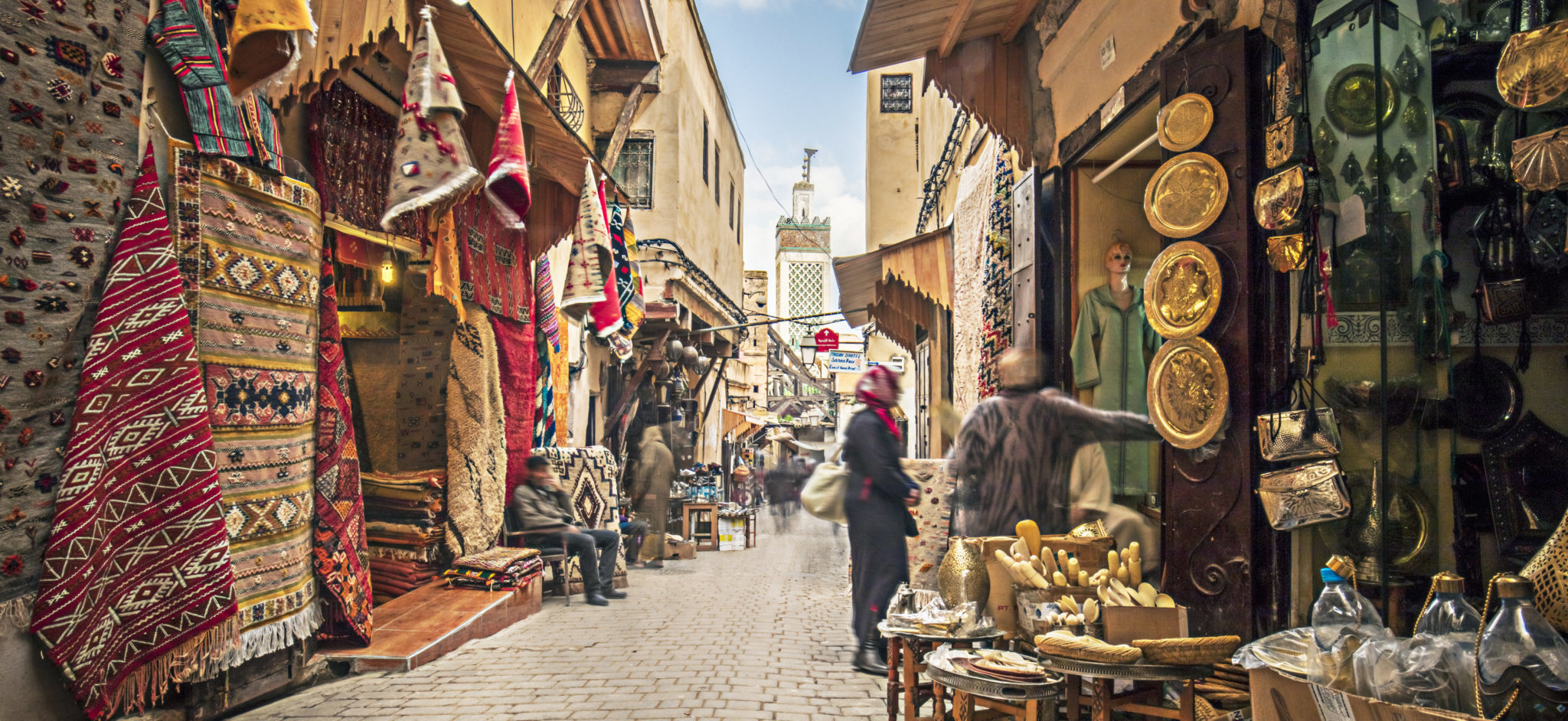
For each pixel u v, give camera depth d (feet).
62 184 9.20
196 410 10.15
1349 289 9.01
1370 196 8.74
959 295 27.48
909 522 13.74
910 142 48.60
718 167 59.72
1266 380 9.74
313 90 12.69
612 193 27.81
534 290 26.07
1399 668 6.23
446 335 21.30
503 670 13.15
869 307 39.78
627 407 42.22
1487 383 8.31
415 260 18.53
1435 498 8.32
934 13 16.58
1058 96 17.02
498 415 21.47
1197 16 11.34
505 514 22.13
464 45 15.05
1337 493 8.44
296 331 12.46
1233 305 10.19
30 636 8.79
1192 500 10.77
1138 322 16.29
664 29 42.91
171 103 10.63
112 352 9.55
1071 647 8.05
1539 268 8.00
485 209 21.25
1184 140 11.15
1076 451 13.67
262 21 11.12
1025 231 18.52
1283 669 7.00
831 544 38.04
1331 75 9.14
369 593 14.23
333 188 14.70
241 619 10.91
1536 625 5.75
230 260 11.19
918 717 10.03
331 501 13.52
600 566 22.30
